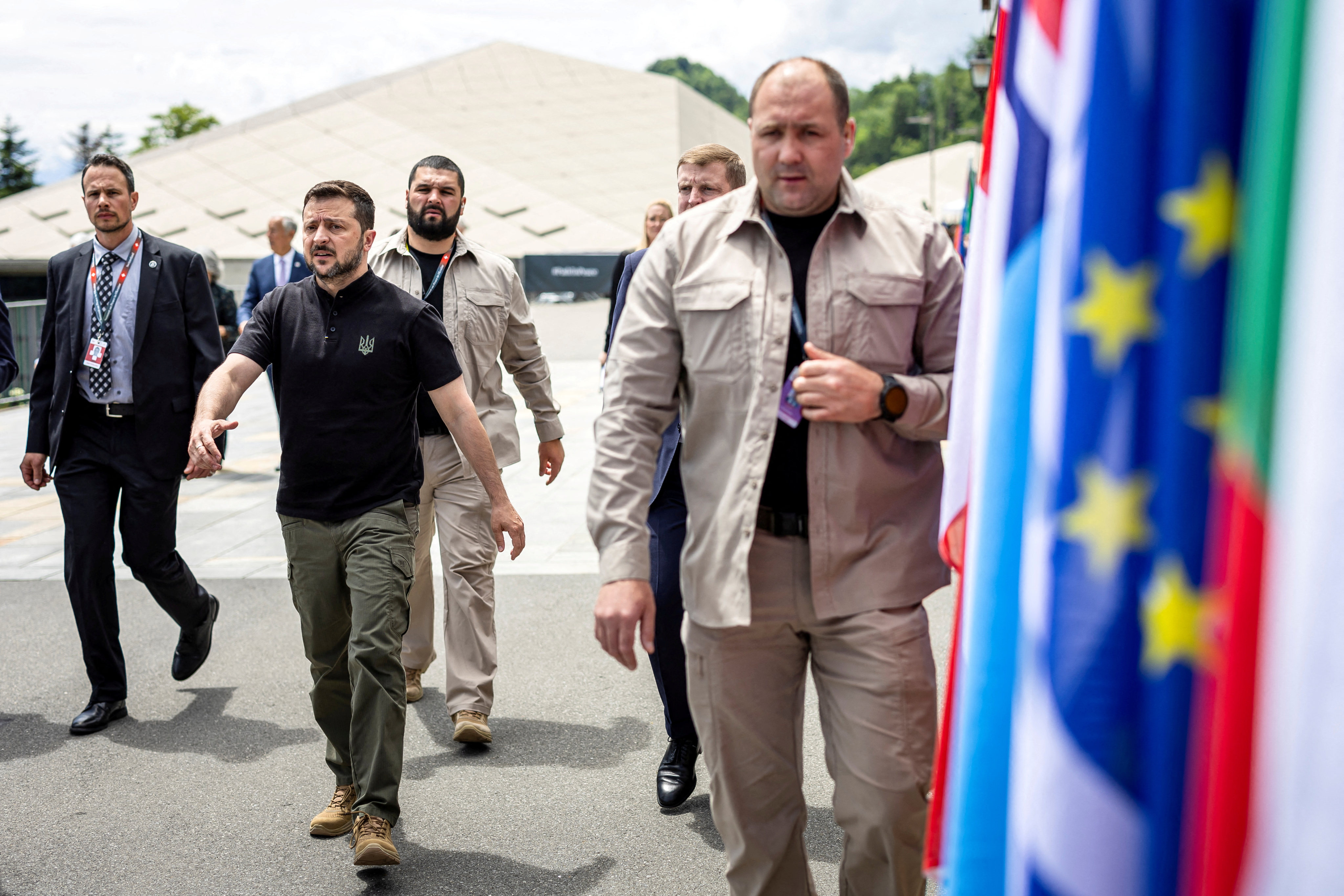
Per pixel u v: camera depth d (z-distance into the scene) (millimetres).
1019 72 1362
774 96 2164
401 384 3439
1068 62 1177
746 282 2236
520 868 3213
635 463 2295
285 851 3357
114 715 4434
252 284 8828
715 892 3051
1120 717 1160
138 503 4418
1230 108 1078
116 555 7156
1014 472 1370
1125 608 1150
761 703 2338
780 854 2383
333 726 3500
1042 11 1330
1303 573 963
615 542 2250
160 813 3633
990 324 1398
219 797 3746
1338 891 957
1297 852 976
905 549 2260
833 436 2219
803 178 2170
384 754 3170
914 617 2256
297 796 3752
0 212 67062
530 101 79625
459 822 3510
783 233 2283
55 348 4453
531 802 3641
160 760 4066
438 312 4301
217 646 5367
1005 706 1382
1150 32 1115
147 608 6008
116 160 4391
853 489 2219
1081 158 1146
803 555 2268
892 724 2205
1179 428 1100
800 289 2256
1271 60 994
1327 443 947
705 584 2293
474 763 3955
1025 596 1236
